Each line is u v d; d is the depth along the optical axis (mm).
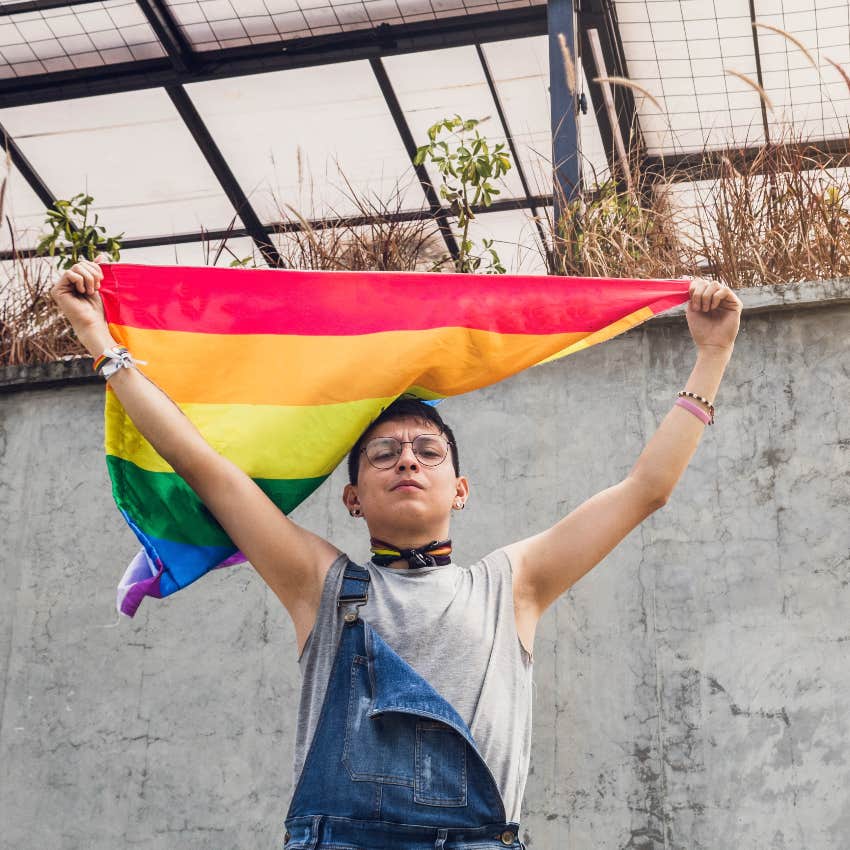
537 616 2842
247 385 3029
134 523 2912
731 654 4359
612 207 5605
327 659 2613
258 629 4809
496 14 7758
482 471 4820
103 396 5371
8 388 5453
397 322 3096
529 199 8516
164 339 3035
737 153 5844
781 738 4227
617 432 4785
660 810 4223
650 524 4578
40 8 7875
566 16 6602
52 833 4695
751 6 7434
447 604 2662
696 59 7805
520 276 3172
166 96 8375
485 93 8188
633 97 8078
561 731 4379
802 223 5203
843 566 4398
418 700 2441
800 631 4340
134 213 9133
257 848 4512
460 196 6527
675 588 4480
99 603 5020
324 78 8172
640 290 3172
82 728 4820
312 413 3004
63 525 5188
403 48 7918
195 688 4781
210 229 9133
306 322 3082
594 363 4895
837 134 7723
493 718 2535
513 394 4914
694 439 2959
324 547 2805
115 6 7863
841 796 4121
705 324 3098
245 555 2832
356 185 8797
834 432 4590
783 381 4695
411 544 2797
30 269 6012
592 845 4230
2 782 4805
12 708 4914
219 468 2773
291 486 2982
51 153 8797
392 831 2354
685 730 4297
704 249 5355
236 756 4648
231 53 8141
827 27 7457
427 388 3160
